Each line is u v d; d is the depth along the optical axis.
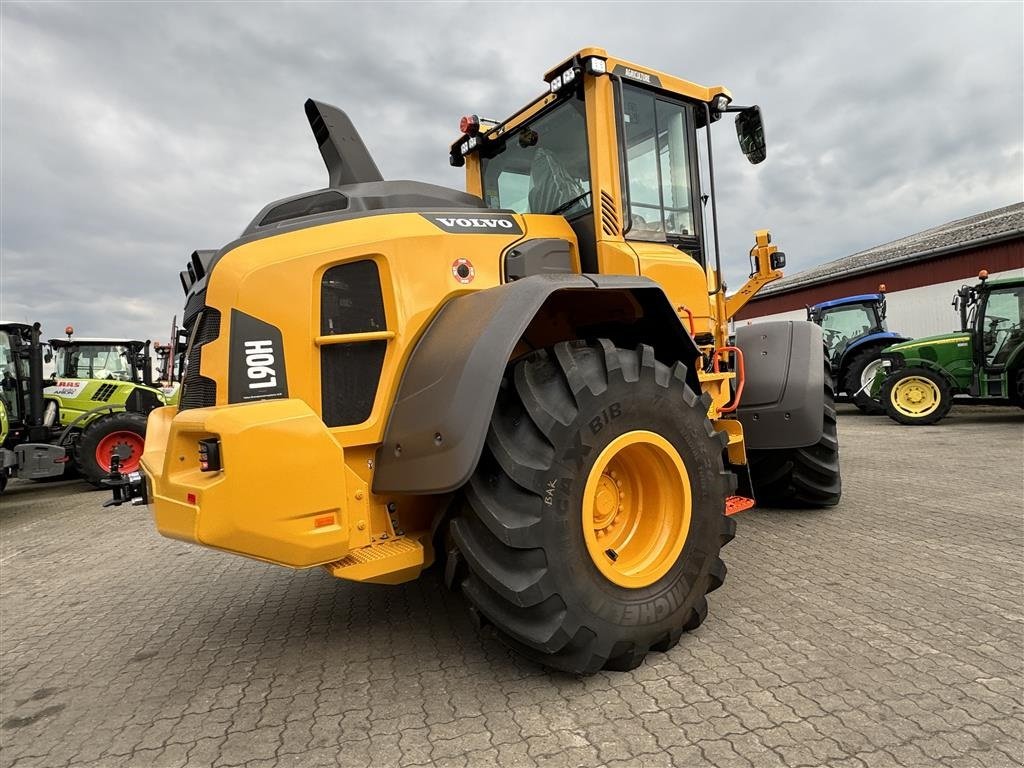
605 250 3.03
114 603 3.53
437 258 2.50
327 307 2.35
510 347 2.09
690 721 1.97
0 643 3.02
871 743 1.81
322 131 2.94
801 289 20.66
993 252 14.57
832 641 2.46
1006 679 2.13
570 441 2.16
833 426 4.35
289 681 2.43
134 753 2.01
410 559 2.26
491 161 4.04
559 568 2.10
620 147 3.13
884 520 4.20
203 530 1.89
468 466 2.03
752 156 3.83
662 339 2.85
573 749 1.86
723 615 2.75
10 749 2.07
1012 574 3.13
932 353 10.16
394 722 2.07
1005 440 7.87
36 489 9.07
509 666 2.43
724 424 3.48
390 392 2.35
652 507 2.51
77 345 10.27
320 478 2.05
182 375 3.07
